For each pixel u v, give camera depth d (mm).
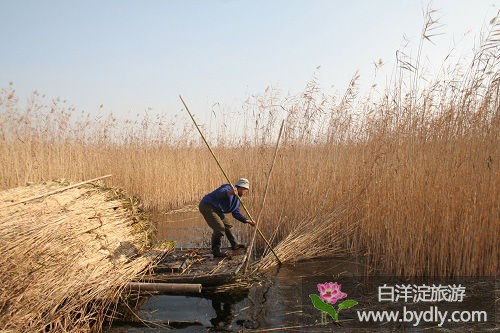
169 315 4633
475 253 5289
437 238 5453
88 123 11742
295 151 8250
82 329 4039
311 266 6359
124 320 4520
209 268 5723
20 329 3600
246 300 5035
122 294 4965
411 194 5590
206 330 4230
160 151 12703
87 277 4605
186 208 12062
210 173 12898
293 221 7828
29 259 4293
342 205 7344
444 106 5973
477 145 5469
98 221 6016
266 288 5430
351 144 7898
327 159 7938
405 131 6156
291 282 5637
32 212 5414
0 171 9297
